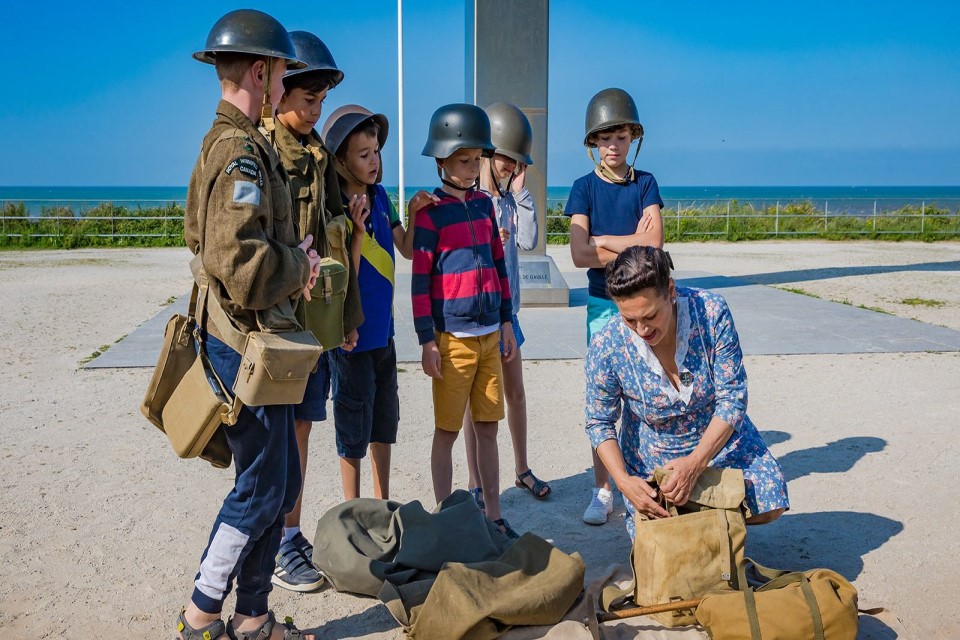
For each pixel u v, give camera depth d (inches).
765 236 1056.2
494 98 426.0
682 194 6983.3
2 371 295.1
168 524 163.5
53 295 503.8
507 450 212.7
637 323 121.4
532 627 123.7
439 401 154.7
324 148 135.6
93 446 211.5
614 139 167.5
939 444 210.5
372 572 133.6
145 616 129.0
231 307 106.3
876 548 151.9
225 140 102.1
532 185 441.1
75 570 143.8
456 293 150.8
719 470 129.9
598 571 144.7
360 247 141.0
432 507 173.5
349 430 147.9
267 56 105.8
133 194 5959.6
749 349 328.8
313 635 120.9
